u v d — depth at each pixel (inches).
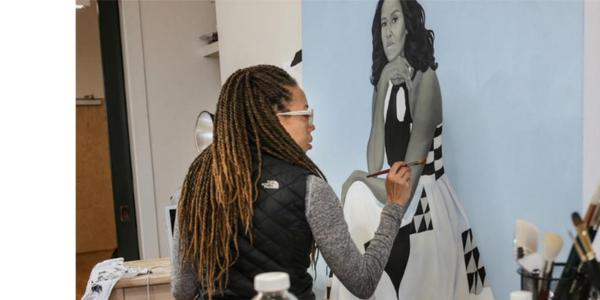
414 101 56.3
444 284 53.2
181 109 175.6
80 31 275.3
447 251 52.8
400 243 58.9
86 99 279.4
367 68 64.2
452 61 51.1
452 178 51.8
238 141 47.2
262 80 49.4
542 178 42.3
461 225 50.9
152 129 172.1
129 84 168.1
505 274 46.4
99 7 167.0
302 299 46.9
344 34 68.2
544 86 41.7
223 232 47.0
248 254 46.4
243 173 45.9
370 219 64.5
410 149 57.2
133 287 94.9
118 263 103.9
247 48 106.9
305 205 45.1
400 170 52.3
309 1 75.5
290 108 50.0
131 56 167.6
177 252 53.2
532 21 42.4
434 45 53.1
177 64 174.7
